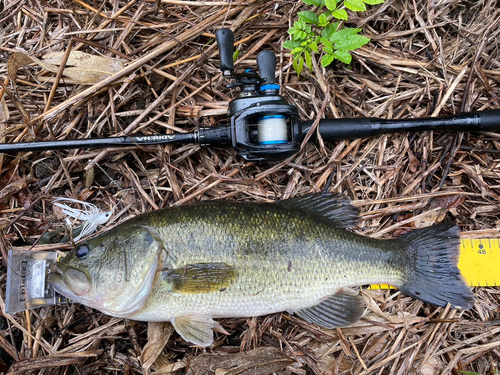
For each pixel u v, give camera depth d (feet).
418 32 1.50
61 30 1.47
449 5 1.48
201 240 1.13
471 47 1.48
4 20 1.47
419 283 1.27
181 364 1.24
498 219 1.45
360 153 1.46
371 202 1.40
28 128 1.33
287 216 1.18
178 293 1.13
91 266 1.14
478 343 1.37
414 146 1.46
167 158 1.40
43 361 1.20
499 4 1.48
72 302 1.31
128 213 1.41
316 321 1.24
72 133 1.42
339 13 1.25
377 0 1.22
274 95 1.16
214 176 1.38
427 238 1.29
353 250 1.21
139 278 1.12
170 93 1.42
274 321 1.33
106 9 1.49
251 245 1.14
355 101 1.47
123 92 1.43
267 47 1.49
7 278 1.20
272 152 1.18
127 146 1.30
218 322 1.26
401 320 1.32
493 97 1.47
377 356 1.32
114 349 1.31
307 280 1.17
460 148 1.46
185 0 1.46
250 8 1.42
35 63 1.40
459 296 1.27
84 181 1.42
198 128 1.28
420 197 1.41
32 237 1.37
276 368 1.22
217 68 1.45
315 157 1.44
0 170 1.33
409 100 1.48
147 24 1.45
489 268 1.38
